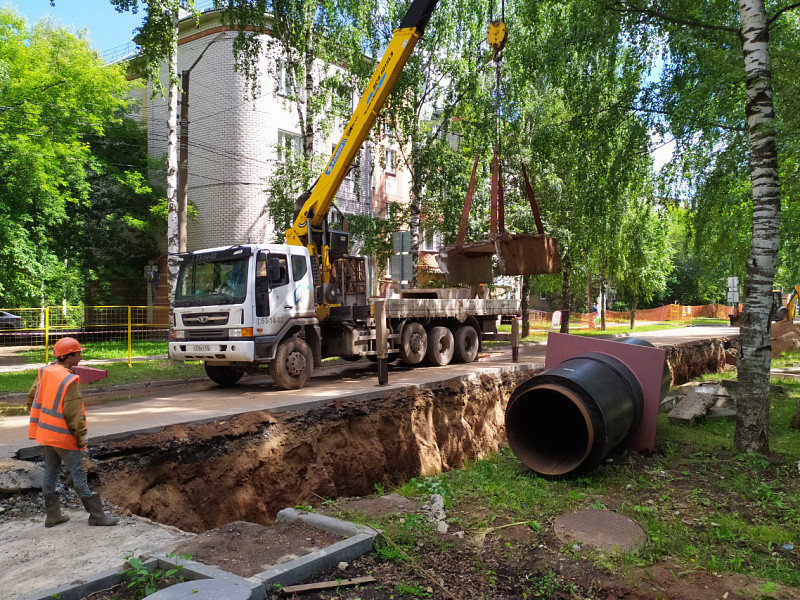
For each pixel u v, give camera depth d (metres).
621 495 5.91
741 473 6.57
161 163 22.39
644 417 7.53
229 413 7.44
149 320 22.34
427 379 10.58
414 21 10.57
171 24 13.73
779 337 20.97
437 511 5.17
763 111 7.35
